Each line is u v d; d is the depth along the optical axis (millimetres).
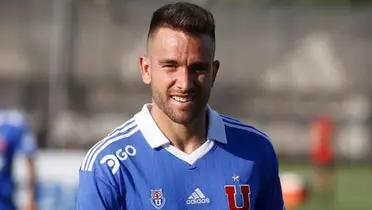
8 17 49062
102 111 48656
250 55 50844
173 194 10633
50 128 47500
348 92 50875
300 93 50938
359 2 71438
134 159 10656
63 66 47531
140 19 49594
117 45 49375
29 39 48875
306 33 50938
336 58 50938
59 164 32281
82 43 48375
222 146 11062
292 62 50938
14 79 48594
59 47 47312
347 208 38594
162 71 10297
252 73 50844
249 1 66062
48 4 48969
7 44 48938
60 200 32188
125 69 49375
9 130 24844
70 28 47500
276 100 50875
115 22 49219
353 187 44750
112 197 10461
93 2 48781
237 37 50750
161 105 10461
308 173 46969
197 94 10297
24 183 31031
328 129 43562
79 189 10625
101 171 10500
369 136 50625
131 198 10508
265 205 11375
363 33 50844
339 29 50875
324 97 50938
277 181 11383
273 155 11336
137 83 49562
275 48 50938
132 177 10547
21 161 31016
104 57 49062
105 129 48375
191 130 10867
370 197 41719
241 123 11383
